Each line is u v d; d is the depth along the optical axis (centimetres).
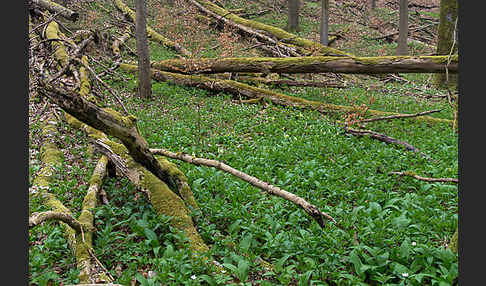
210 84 1436
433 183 726
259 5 2953
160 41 2033
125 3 2497
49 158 789
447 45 1630
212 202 629
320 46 1812
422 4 3597
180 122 1107
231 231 557
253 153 888
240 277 446
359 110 1121
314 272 469
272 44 2053
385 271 476
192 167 781
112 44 1767
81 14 2144
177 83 1485
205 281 455
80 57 1334
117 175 743
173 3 2561
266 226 568
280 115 1205
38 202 621
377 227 543
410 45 2598
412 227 564
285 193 564
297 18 2503
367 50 2414
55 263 486
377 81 1869
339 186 721
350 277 445
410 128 1122
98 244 504
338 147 928
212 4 2508
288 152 889
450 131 1077
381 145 966
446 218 584
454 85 1652
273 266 485
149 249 498
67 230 534
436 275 466
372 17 3102
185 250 488
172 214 562
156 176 626
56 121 995
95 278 443
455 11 1585
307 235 527
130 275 447
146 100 1290
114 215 583
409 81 1833
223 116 1180
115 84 1409
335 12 3084
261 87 1541
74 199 641
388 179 752
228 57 1508
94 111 512
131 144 569
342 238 527
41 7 1748
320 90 1555
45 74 1173
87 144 890
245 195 670
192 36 2052
